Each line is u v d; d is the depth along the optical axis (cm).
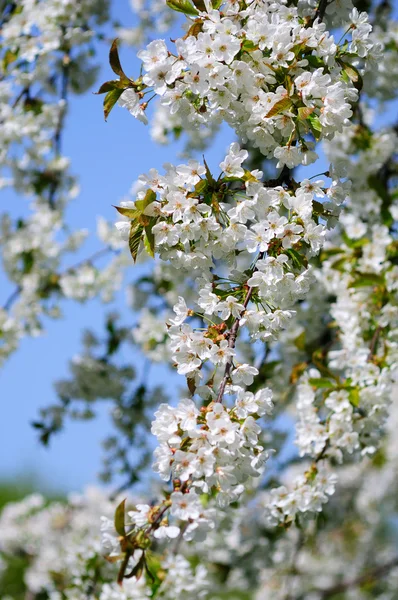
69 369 823
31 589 802
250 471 341
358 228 612
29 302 827
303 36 364
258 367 648
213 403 336
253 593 1054
